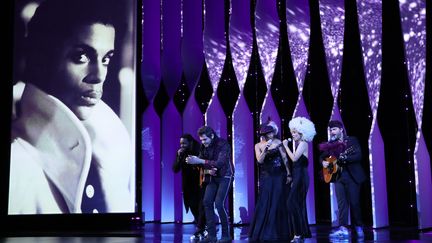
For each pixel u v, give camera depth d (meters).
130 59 7.36
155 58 8.35
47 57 7.20
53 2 7.32
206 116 7.83
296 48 7.58
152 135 8.27
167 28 8.38
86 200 7.05
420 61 6.63
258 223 5.34
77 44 7.27
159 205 8.25
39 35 7.23
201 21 8.33
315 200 7.48
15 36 7.20
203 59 8.24
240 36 7.96
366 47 7.03
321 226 7.04
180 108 8.32
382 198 6.73
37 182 7.02
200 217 5.73
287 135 7.64
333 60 7.29
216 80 8.00
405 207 6.88
